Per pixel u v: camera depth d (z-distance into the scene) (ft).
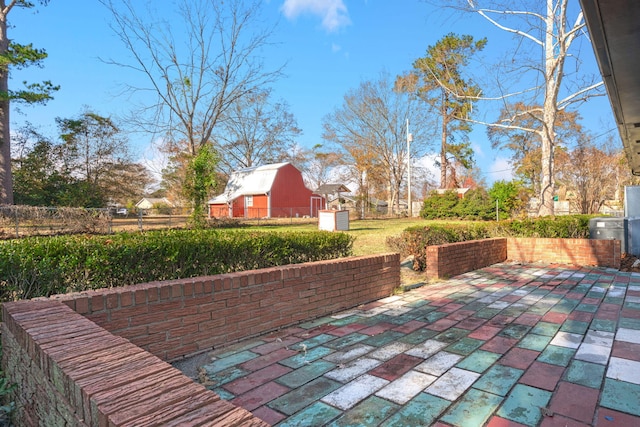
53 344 5.56
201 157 59.31
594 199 78.13
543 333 11.60
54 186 73.41
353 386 8.16
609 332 11.59
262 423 3.55
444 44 75.46
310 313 13.12
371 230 58.34
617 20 8.64
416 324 12.64
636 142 24.03
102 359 4.98
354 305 14.93
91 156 80.53
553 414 6.95
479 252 24.63
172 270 11.54
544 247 27.04
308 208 117.80
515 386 8.09
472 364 9.28
